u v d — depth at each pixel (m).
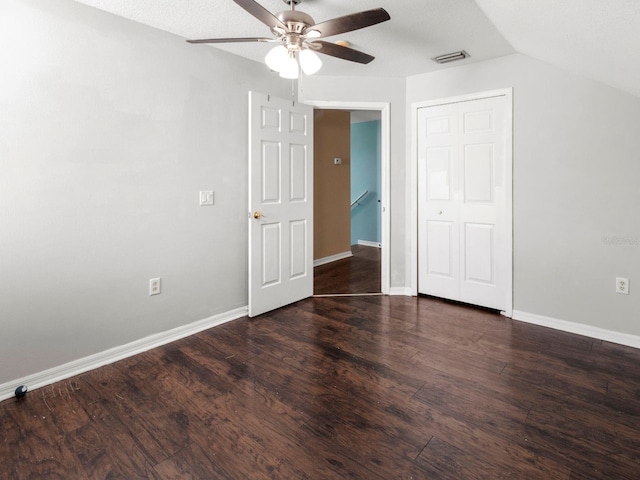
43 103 2.11
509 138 3.13
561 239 2.94
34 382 2.15
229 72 3.05
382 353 2.56
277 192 3.35
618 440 1.67
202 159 2.92
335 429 1.77
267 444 1.67
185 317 2.88
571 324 2.93
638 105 2.56
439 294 3.75
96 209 2.36
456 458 1.57
